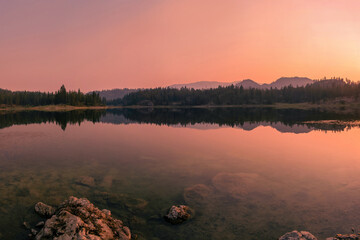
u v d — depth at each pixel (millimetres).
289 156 23156
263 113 98562
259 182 15914
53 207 12484
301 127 46094
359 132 38750
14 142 31906
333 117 69812
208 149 26734
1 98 188875
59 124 56812
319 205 12484
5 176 17531
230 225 10805
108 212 11516
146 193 14359
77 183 16031
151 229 10688
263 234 10062
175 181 16281
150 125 54031
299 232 9594
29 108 175375
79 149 27156
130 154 24438
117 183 16016
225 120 64625
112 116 90438
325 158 22297
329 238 9367
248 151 25531
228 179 16484
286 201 13023
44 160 22172
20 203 13039
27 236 10148
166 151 25812
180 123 58031
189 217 11547
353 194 13812
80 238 8773
